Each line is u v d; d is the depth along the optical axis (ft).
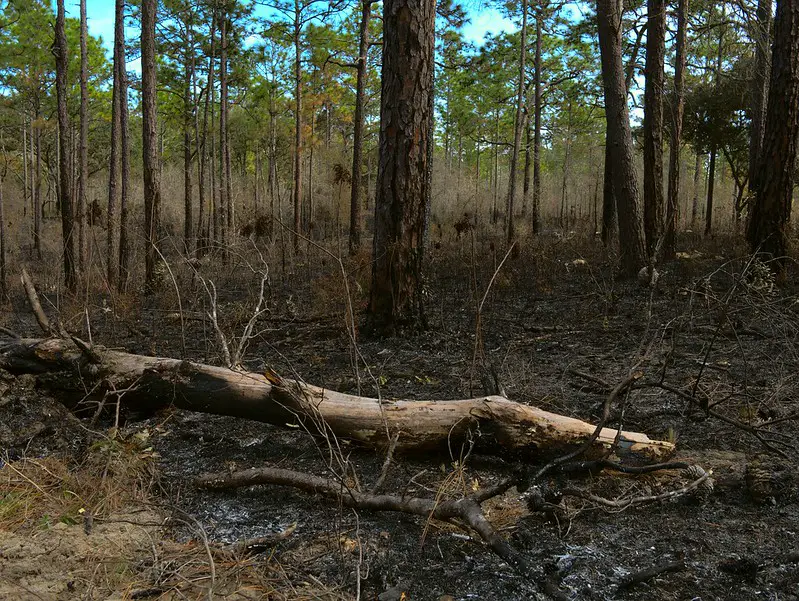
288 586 7.26
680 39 41.88
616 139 33.47
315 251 48.32
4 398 11.49
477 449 10.77
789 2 27.71
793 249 30.25
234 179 75.82
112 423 12.88
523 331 22.33
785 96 27.94
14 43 61.41
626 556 7.91
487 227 69.62
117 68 37.63
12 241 59.72
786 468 9.81
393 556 7.91
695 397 13.21
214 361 18.40
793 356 16.42
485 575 7.51
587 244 50.65
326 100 89.56
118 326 24.68
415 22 20.17
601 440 10.29
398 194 21.07
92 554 7.88
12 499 9.17
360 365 17.95
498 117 103.19
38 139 73.05
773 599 6.94
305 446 11.69
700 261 37.04
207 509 9.34
